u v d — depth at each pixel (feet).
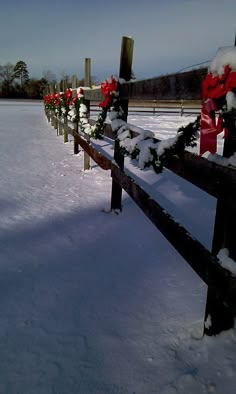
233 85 3.51
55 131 38.88
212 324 4.96
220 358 4.64
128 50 9.04
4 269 7.03
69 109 21.83
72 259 7.68
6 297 6.09
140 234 9.21
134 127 8.30
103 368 4.58
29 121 54.03
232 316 4.97
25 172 16.70
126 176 8.69
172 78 5.30
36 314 5.67
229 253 4.29
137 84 7.50
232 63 3.49
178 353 4.82
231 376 4.34
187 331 5.29
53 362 4.66
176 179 15.81
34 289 6.40
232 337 4.97
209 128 3.90
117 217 10.50
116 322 5.56
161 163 5.80
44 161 19.80
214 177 4.30
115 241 8.74
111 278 6.95
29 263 7.37
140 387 4.27
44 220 10.05
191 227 9.91
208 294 4.92
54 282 6.68
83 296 6.27
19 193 12.87
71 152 23.39
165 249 8.34
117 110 9.57
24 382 4.33
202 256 4.57
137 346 4.99
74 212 10.89
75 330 5.32
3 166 18.04
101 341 5.09
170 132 34.24
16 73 250.98
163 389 4.23
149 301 6.18
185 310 5.90
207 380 4.31
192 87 4.58
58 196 12.67
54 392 4.20
